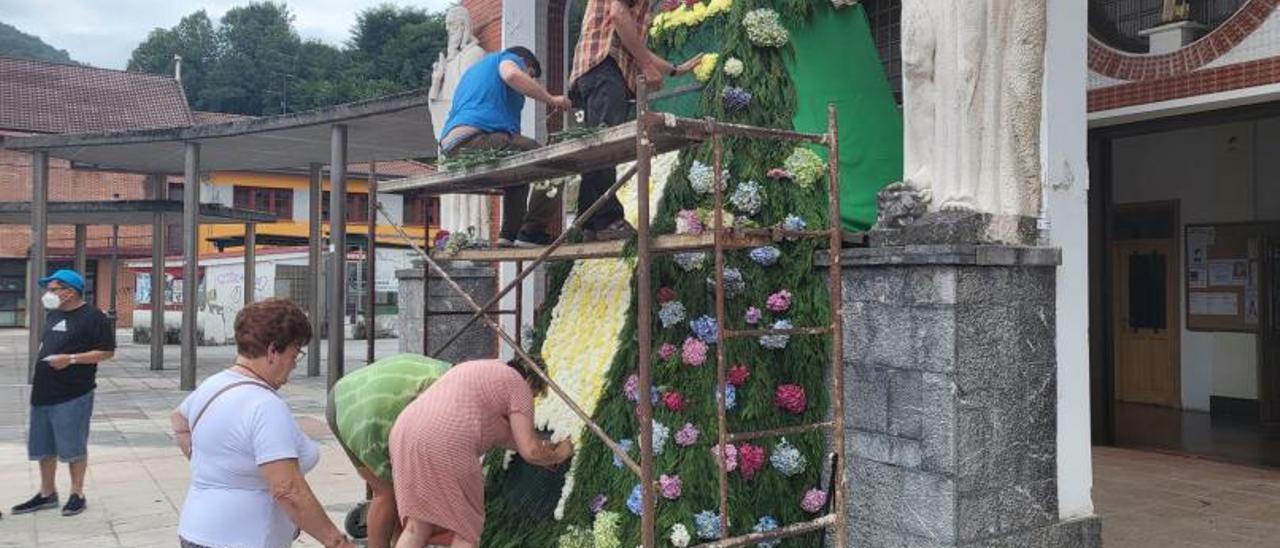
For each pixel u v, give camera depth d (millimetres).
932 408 4359
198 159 15883
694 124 3949
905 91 4945
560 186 6012
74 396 7031
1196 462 8227
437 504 3959
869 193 5379
